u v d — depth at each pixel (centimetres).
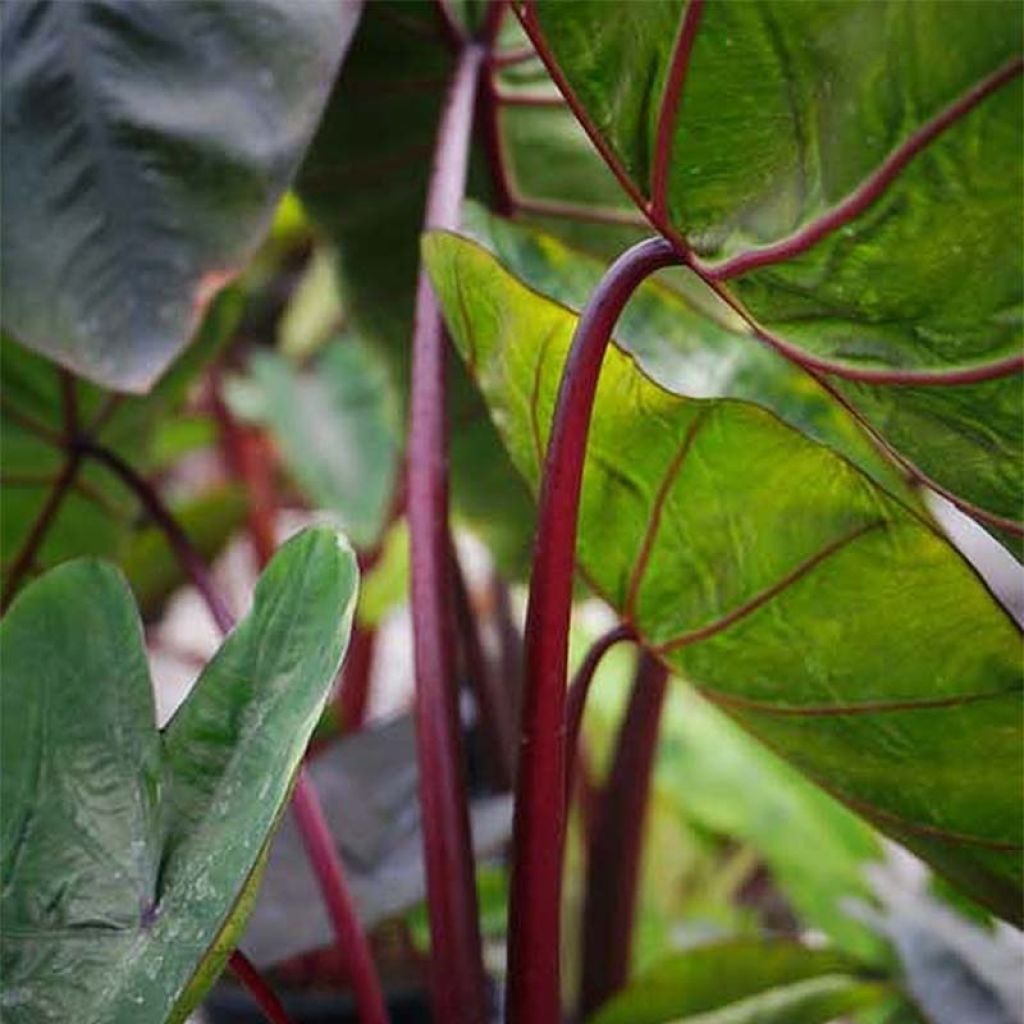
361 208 81
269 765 42
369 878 72
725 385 66
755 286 45
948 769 53
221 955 40
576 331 45
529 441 53
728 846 125
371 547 122
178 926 43
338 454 147
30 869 47
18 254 55
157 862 46
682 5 41
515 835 49
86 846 47
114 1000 43
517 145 77
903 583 49
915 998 65
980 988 66
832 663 52
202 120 55
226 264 55
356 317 83
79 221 55
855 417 48
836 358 45
